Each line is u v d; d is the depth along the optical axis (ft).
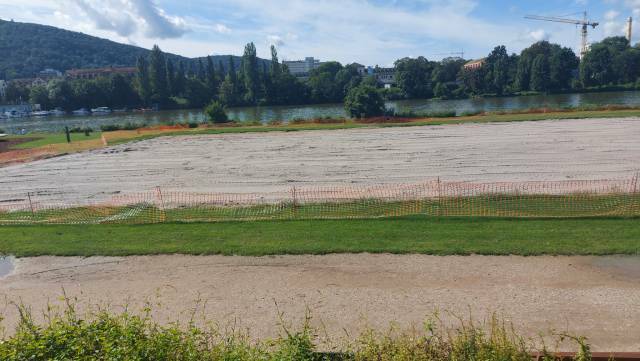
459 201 54.44
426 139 100.89
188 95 374.84
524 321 27.37
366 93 164.35
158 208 58.29
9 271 39.34
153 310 30.86
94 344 18.10
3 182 79.20
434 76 379.96
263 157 89.97
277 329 27.43
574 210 49.01
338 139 108.37
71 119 290.35
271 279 35.14
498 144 89.92
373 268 36.32
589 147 82.17
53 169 88.33
